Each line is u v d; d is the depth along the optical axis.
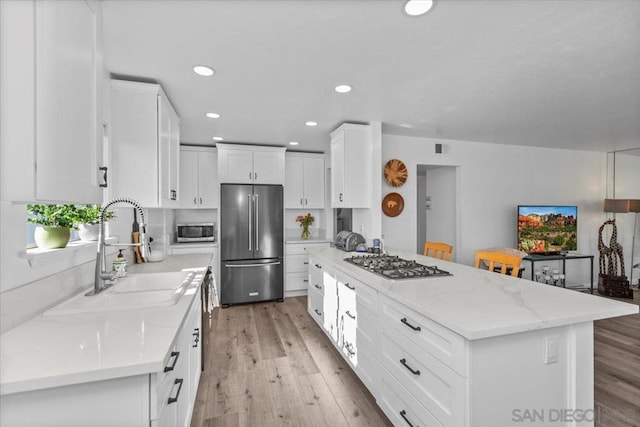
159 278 2.02
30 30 0.88
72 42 1.04
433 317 1.35
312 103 2.77
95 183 1.20
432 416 1.41
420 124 3.51
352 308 2.36
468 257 4.43
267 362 2.64
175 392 1.23
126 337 1.08
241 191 4.28
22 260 1.18
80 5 1.09
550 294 1.63
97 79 1.21
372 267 2.33
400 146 4.08
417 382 1.53
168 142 2.47
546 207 4.63
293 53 1.88
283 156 4.55
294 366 2.57
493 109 2.98
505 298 1.56
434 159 4.25
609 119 3.32
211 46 1.80
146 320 1.25
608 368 2.50
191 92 2.46
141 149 2.15
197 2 1.41
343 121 3.34
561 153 4.95
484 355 1.23
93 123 1.19
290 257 4.62
